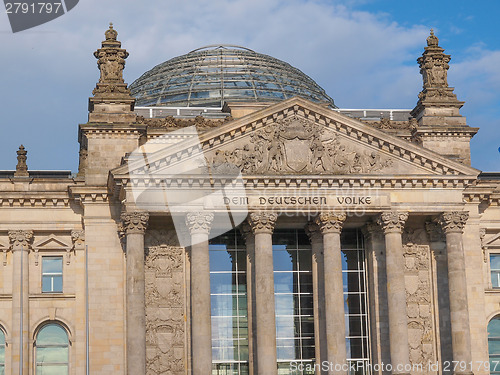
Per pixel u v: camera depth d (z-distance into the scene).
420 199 99.94
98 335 99.44
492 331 109.75
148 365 99.38
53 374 102.75
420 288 104.62
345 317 105.12
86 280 100.12
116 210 102.12
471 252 106.62
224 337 103.38
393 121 110.25
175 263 101.81
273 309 96.50
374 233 103.69
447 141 109.56
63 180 106.25
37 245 104.50
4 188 105.56
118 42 108.56
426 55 112.94
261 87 130.88
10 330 102.69
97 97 105.88
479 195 107.06
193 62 137.38
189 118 110.25
